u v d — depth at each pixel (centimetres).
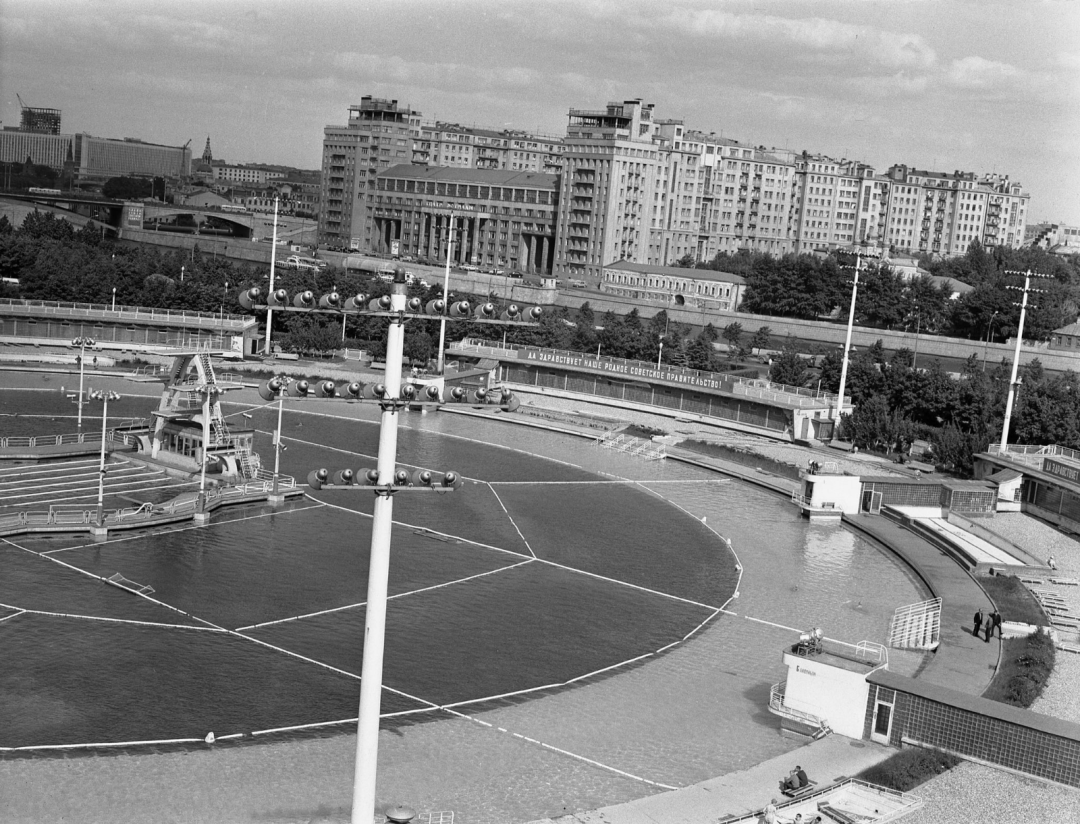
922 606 15075
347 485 7694
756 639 14150
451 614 14238
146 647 12512
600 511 19775
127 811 9200
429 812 9419
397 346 7825
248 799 9494
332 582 15038
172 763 10031
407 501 19362
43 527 15975
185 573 14938
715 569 16912
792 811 9425
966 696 10862
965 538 18688
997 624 14000
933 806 9550
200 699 11344
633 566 16800
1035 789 9956
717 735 11350
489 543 17350
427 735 10950
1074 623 14662
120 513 16750
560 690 12225
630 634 14038
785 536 19050
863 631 14550
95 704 11075
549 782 10175
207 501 17662
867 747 10969
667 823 9381
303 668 12262
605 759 10694
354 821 7944
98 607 13550
